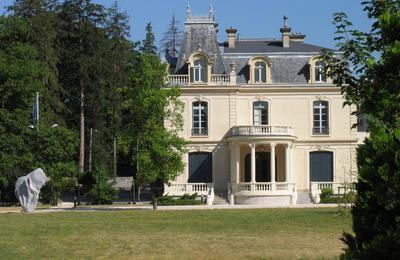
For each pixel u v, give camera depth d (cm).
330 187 5253
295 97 5422
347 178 5206
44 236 2333
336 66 986
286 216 3356
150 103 4216
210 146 5344
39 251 1919
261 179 5391
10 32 5484
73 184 5641
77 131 6438
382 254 699
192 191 5209
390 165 708
